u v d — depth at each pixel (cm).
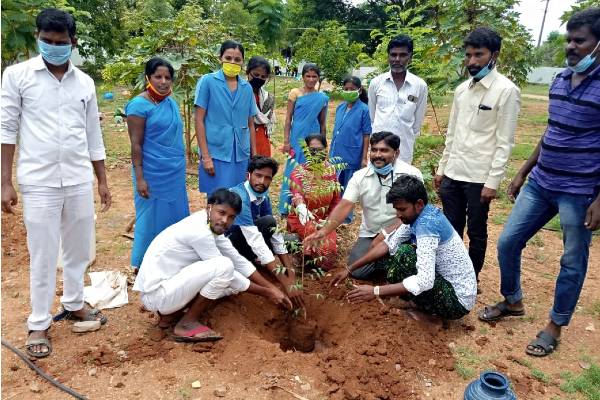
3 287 404
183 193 417
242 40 945
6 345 321
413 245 371
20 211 556
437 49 684
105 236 516
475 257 411
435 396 297
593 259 512
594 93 300
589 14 289
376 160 400
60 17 278
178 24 701
